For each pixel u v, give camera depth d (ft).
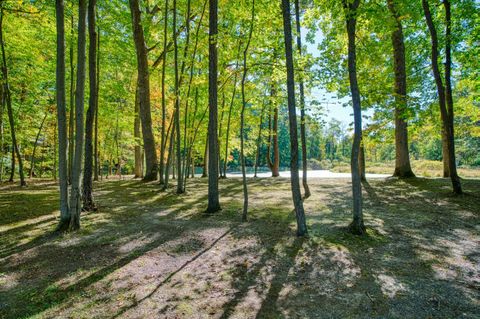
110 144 78.43
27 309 12.51
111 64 58.23
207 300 13.05
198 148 78.64
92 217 27.55
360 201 21.68
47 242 20.67
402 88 44.57
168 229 23.79
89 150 29.96
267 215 27.94
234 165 213.25
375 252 18.10
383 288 13.73
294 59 26.21
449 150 33.91
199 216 28.02
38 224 25.02
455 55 38.68
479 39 32.86
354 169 21.77
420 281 14.34
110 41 53.16
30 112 67.46
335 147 295.89
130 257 18.13
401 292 13.33
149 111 54.54
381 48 40.37
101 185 51.01
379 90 27.12
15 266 16.76
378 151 234.17
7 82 48.80
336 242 19.86
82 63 23.54
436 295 13.00
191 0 40.32
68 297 13.47
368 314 11.68
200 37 39.81
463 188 36.58
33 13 31.94
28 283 14.82
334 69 28.14
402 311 11.83
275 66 26.14
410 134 47.70
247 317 11.66
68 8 39.42
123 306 12.66
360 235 21.09
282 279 14.96
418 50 45.91
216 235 22.15
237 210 30.30
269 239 20.97
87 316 11.94
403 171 48.39
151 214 28.89
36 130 78.64
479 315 11.43
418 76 46.03
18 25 44.86
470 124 57.62
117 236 22.02
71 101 40.75
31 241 20.85
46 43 49.06
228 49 31.58
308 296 13.21
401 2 21.21
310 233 21.85
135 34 50.72
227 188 49.11
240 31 27.81
